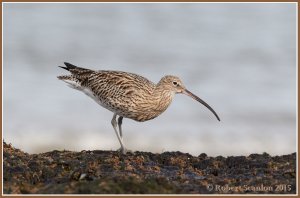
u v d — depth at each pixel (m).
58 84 48.28
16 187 19.47
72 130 39.84
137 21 70.38
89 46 61.09
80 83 28.97
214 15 72.69
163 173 21.53
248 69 55.16
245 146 38.47
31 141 37.47
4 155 21.98
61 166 21.59
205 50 60.94
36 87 47.41
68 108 43.41
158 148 37.09
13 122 40.41
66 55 58.03
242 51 60.53
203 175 21.72
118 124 28.17
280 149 38.03
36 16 69.69
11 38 61.69
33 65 53.66
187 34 66.19
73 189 18.53
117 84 27.52
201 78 52.50
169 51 60.22
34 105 43.62
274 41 63.12
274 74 53.41
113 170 21.33
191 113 43.47
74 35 64.56
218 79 52.06
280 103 46.62
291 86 50.75
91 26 67.81
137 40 63.72
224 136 40.16
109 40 63.47
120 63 56.75
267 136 40.72
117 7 74.56
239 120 43.22
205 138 39.62
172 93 28.14
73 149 36.56
